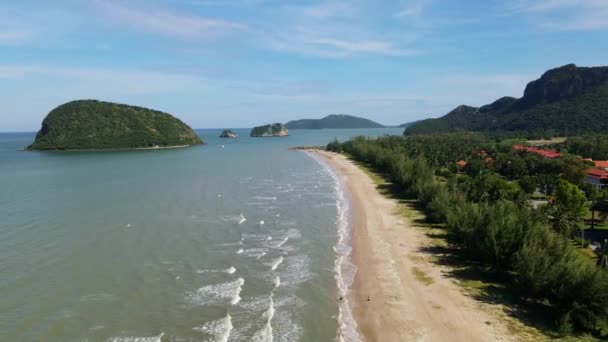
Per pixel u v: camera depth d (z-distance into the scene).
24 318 28.94
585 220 57.59
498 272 36.53
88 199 71.12
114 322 28.64
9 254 41.72
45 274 36.69
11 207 64.19
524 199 60.25
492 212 39.44
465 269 38.53
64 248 43.75
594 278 27.09
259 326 28.50
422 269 38.66
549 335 26.97
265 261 40.78
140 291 33.56
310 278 36.84
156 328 27.98
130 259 40.69
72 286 34.25
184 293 33.34
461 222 43.34
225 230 51.41
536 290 29.86
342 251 44.12
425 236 49.12
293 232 51.06
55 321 28.58
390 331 28.06
